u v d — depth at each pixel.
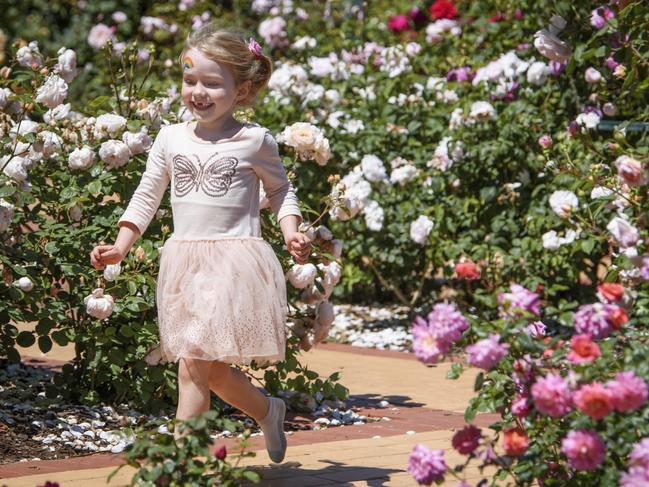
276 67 12.09
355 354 9.34
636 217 5.72
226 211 4.75
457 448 3.87
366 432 6.19
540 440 4.16
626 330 4.46
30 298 6.21
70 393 6.53
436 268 10.44
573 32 7.85
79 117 7.50
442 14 11.95
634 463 3.48
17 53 7.12
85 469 5.11
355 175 9.18
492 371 4.22
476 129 9.70
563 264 9.23
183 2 16.28
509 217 9.61
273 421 5.08
